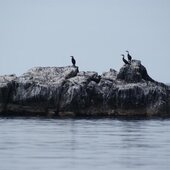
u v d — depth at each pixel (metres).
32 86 105.56
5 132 78.50
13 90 105.94
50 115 105.50
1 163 54.44
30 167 52.53
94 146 65.31
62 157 57.72
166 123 94.81
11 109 105.94
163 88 109.62
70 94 105.06
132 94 106.38
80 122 95.31
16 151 61.09
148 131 81.56
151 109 107.00
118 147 64.50
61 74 107.81
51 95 105.12
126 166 53.22
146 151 61.72
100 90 106.44
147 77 110.44
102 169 51.78
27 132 78.62
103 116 106.19
